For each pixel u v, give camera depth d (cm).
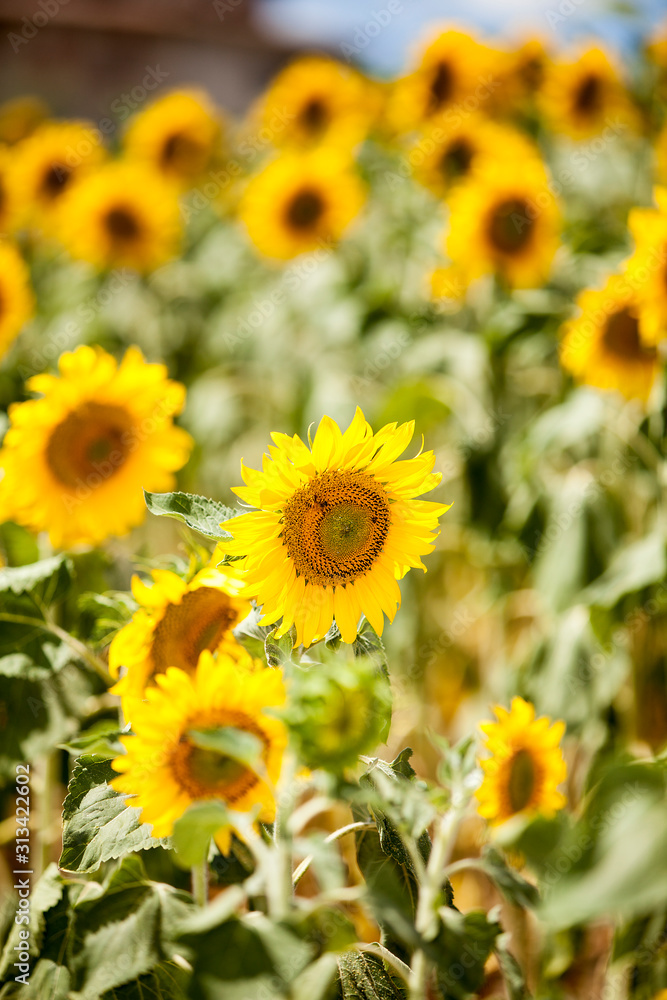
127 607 143
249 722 124
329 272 280
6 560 167
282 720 115
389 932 137
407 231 277
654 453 195
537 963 170
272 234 271
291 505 129
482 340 228
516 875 129
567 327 208
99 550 165
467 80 285
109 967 126
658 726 192
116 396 160
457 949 128
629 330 184
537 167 223
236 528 128
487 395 225
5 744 149
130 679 131
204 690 123
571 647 190
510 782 130
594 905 106
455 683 243
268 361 276
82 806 134
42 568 151
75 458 159
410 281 269
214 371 286
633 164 288
